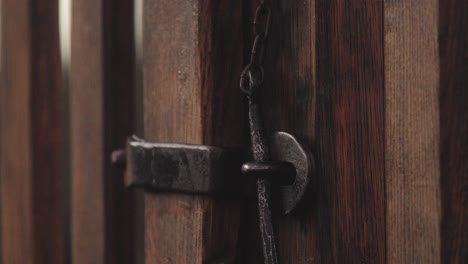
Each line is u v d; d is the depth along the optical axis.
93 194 1.01
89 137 1.02
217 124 0.79
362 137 0.75
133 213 1.05
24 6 1.08
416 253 0.73
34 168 1.08
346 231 0.76
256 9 0.81
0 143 1.13
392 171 0.74
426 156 0.73
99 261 1.01
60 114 1.11
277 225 0.80
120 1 1.02
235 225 0.81
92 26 1.01
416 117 0.73
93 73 1.01
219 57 0.80
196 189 0.79
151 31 0.84
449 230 0.72
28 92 1.08
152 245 0.83
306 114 0.77
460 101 0.72
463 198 0.72
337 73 0.76
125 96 1.03
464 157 0.72
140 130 1.71
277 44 0.80
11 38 1.11
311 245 0.77
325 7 0.77
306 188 0.76
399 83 0.74
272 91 0.80
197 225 0.79
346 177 0.76
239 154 0.79
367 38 0.75
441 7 0.72
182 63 0.81
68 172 1.91
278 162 0.76
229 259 0.80
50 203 1.10
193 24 0.80
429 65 0.73
